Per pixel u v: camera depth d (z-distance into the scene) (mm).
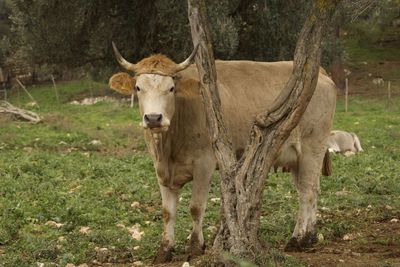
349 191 14336
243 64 9953
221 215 7988
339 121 28047
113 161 18062
